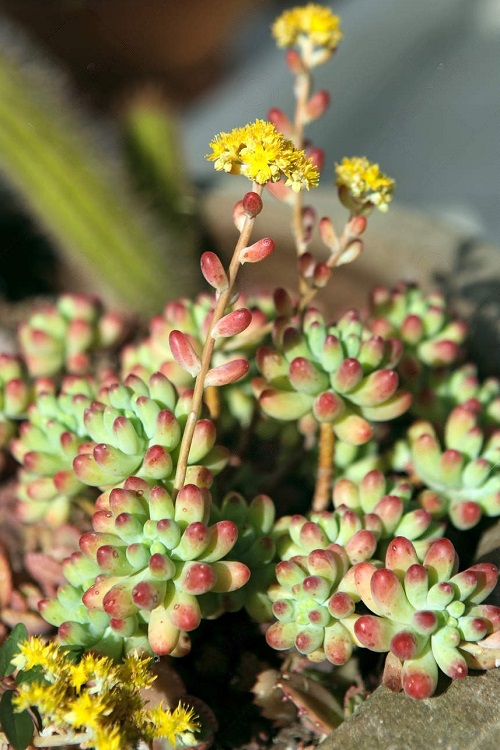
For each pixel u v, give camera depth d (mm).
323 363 427
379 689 390
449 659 381
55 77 573
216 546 388
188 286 600
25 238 601
